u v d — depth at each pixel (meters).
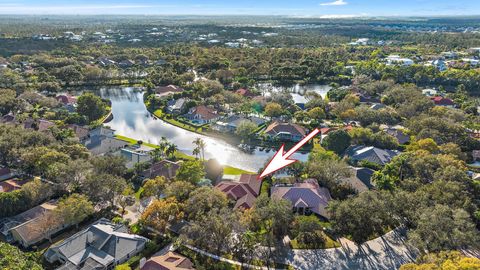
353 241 74.12
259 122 151.50
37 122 139.62
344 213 70.31
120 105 188.00
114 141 126.25
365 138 122.62
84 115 151.88
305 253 70.88
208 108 165.12
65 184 89.50
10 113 156.12
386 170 91.19
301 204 84.75
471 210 73.81
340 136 120.12
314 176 96.19
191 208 76.50
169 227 77.00
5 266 54.97
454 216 67.50
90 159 100.12
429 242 63.97
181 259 65.38
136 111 177.25
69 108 165.38
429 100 161.25
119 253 67.75
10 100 157.38
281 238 74.56
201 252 70.38
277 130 135.62
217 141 137.00
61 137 121.69
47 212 76.69
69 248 67.38
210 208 76.31
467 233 63.00
